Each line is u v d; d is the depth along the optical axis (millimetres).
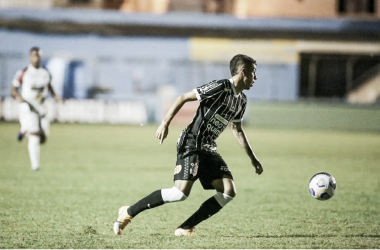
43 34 113188
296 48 115188
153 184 35531
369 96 116562
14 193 30750
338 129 98188
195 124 19625
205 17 120625
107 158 50000
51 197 29750
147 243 19672
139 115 95250
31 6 127000
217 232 21891
